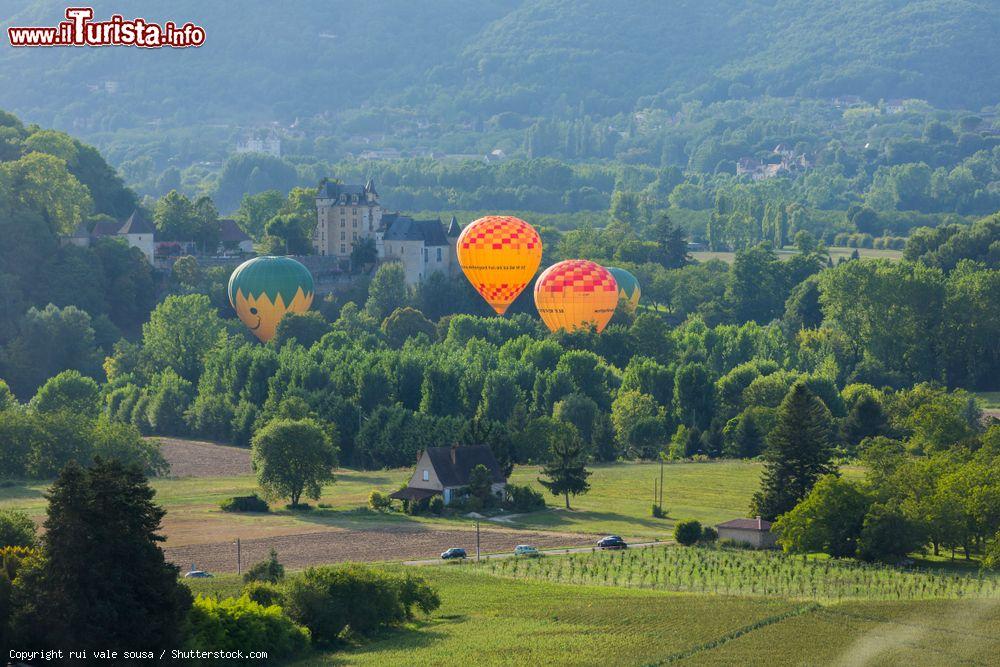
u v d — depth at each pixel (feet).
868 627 545.03
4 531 563.07
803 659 500.33
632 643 523.29
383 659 505.25
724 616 562.66
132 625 467.11
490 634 541.34
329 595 541.34
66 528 466.70
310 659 508.94
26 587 471.21
